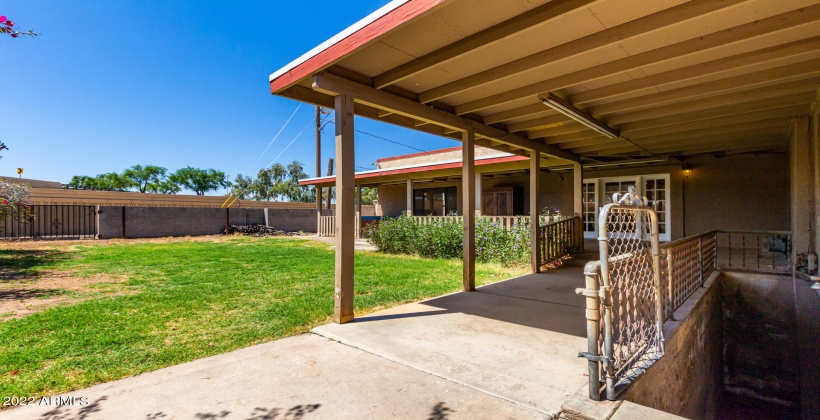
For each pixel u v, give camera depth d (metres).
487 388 2.19
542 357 2.66
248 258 8.34
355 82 3.69
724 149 7.75
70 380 2.31
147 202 18.73
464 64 3.51
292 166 47.62
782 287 5.23
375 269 6.89
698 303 3.88
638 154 8.36
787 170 7.62
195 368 2.52
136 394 2.15
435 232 8.80
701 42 2.97
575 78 3.68
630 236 2.35
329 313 3.88
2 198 7.74
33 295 4.57
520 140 6.11
